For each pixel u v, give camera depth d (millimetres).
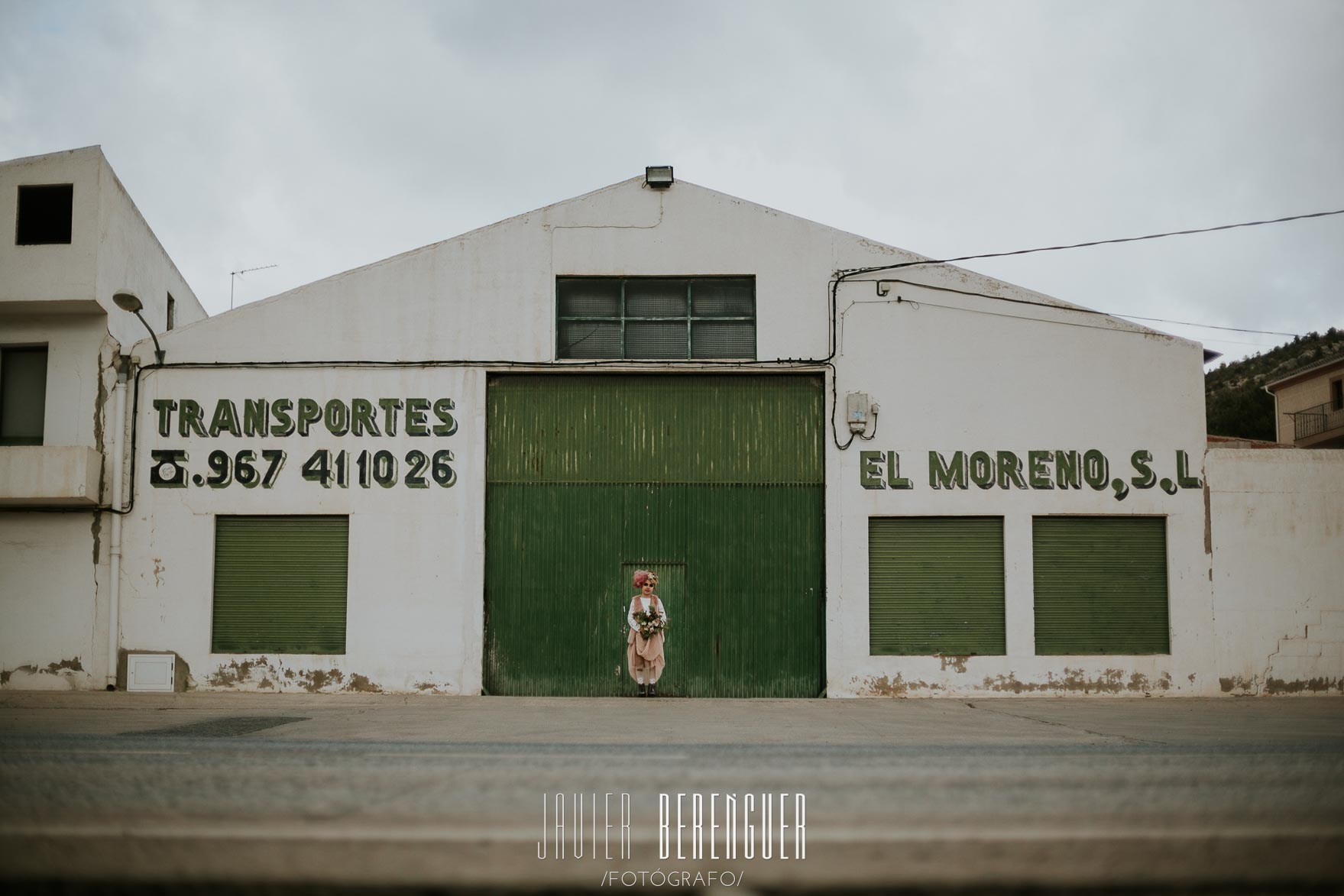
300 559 17484
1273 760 7727
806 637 17469
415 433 17625
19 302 17219
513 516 17656
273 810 5254
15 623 17250
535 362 17703
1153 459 17562
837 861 4469
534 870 4438
